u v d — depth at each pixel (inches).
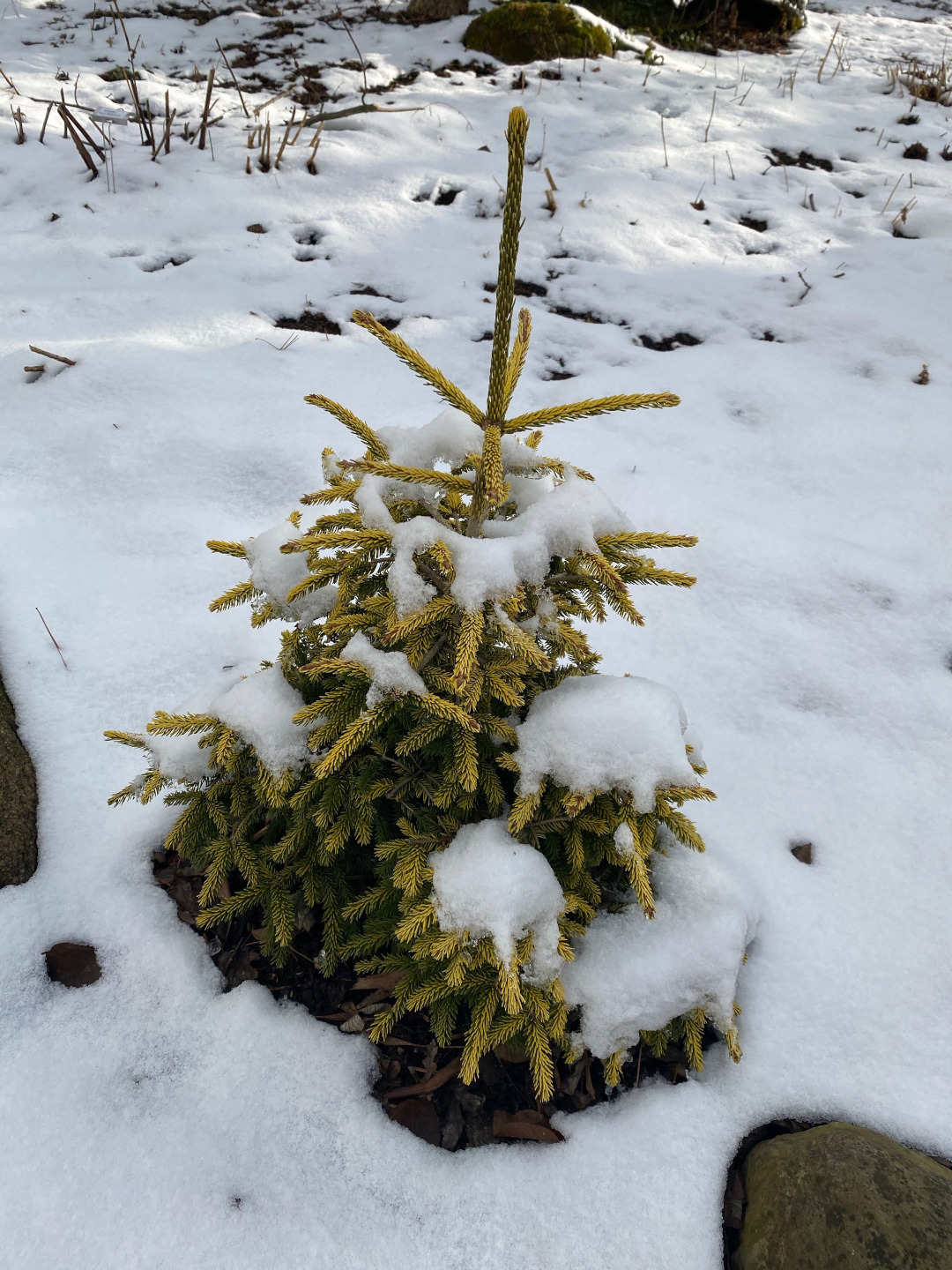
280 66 103.0
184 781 29.7
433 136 88.2
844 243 76.6
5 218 69.1
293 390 54.6
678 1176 27.7
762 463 53.1
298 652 29.7
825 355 61.9
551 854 28.9
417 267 68.6
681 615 44.3
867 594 45.5
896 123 100.8
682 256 73.6
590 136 92.5
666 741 25.8
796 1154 27.0
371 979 31.1
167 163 77.7
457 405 26.4
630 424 55.2
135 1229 25.9
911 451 53.9
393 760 27.8
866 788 37.8
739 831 36.0
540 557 25.0
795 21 130.6
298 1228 26.3
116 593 42.4
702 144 92.4
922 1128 28.8
